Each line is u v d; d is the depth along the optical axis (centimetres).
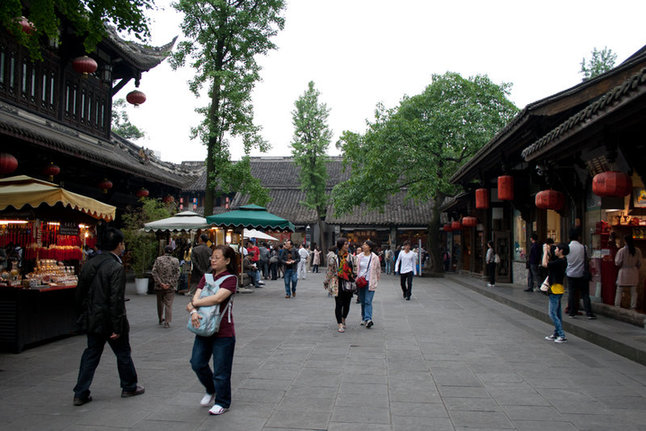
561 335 748
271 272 2391
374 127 2330
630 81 531
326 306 1218
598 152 833
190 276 1446
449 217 2855
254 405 449
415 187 2458
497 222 1731
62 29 1427
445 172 2364
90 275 461
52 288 736
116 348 470
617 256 863
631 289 856
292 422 405
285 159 4278
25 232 872
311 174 3222
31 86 1362
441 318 1008
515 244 1666
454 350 692
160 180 1834
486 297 1422
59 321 775
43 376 554
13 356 659
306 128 3186
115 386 513
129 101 1559
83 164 1499
